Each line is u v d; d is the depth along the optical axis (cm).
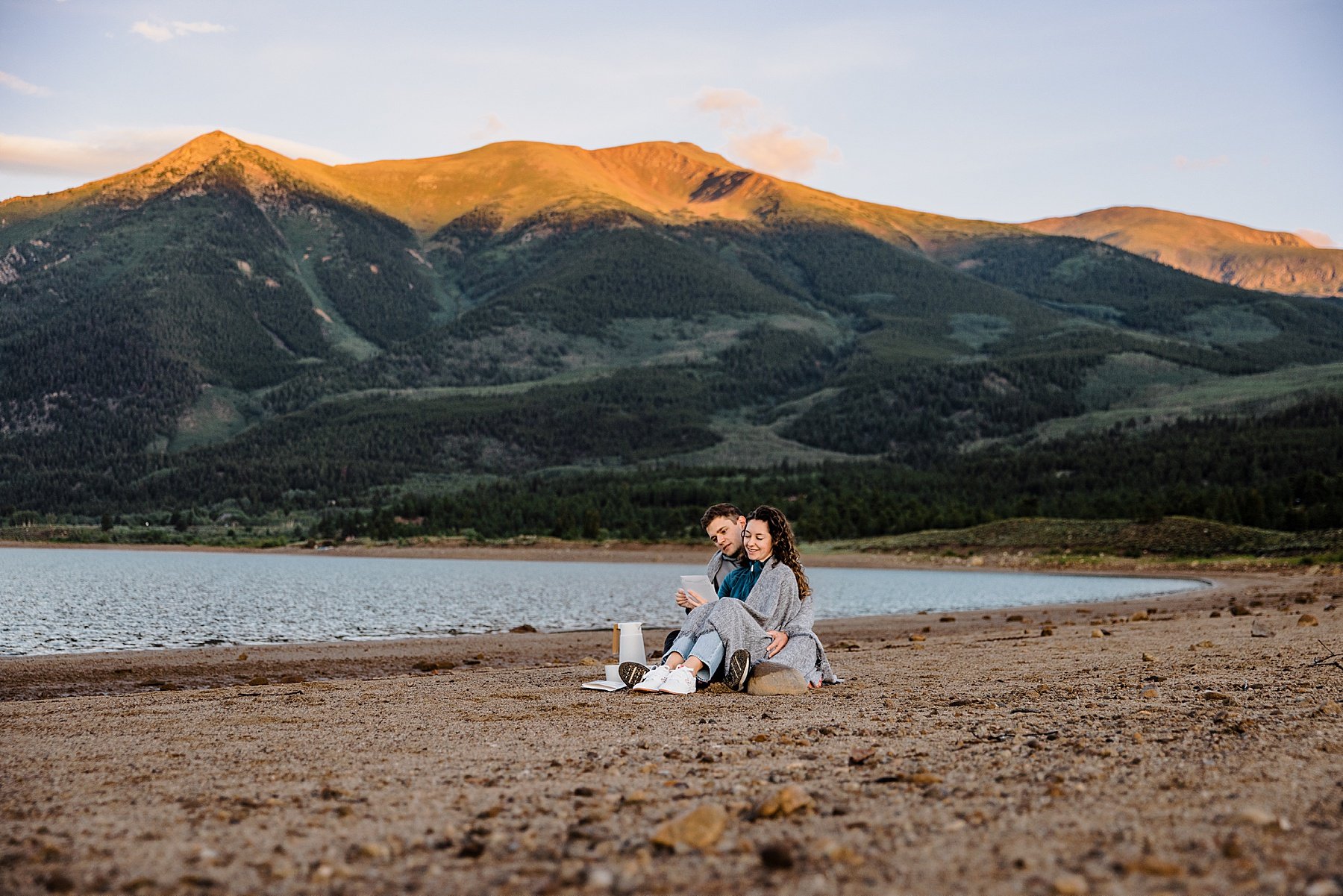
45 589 4850
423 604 3953
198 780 505
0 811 439
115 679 1373
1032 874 322
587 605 3975
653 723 698
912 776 470
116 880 336
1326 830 363
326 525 15812
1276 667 1030
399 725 712
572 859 356
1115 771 481
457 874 340
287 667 1541
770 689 859
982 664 1209
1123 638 1633
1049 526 9956
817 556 10194
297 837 388
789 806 405
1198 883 307
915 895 306
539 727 686
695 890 317
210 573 7244
